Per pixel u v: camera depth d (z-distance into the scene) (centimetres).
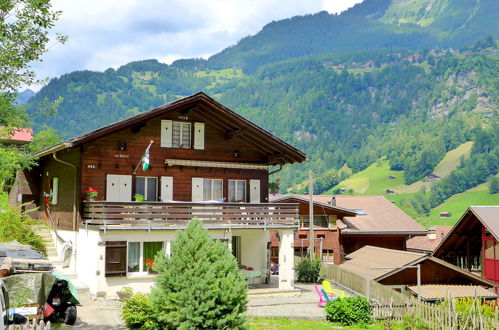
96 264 2288
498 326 1945
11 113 1922
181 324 1588
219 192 2898
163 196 2731
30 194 3278
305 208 4694
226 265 1677
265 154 3023
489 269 3178
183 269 1648
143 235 2386
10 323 1559
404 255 3144
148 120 2634
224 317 1628
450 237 3444
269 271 2770
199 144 2845
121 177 2631
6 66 1827
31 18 1823
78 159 2581
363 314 2298
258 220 2625
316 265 3425
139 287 2356
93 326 1834
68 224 2684
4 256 1816
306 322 2238
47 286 1636
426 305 2234
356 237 4922
